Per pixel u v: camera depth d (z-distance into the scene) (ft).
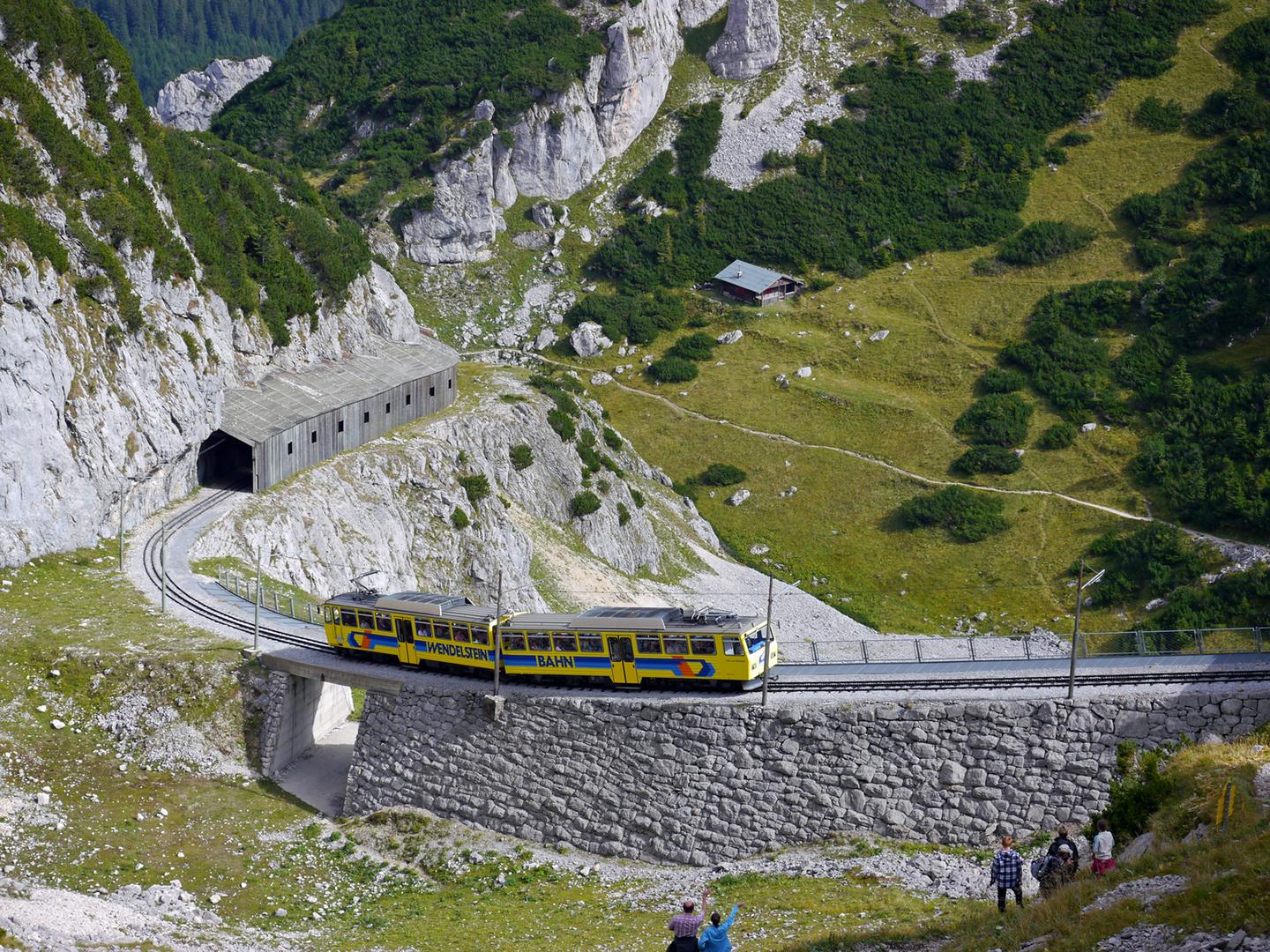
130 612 238.48
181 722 207.00
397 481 355.77
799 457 519.60
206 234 350.23
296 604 251.60
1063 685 159.22
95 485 276.82
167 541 282.15
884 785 160.56
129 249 299.58
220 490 320.09
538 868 171.32
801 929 127.75
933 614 424.05
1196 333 521.24
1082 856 135.85
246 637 225.76
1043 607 413.80
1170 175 621.31
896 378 559.38
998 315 579.48
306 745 221.46
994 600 423.64
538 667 185.68
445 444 382.22
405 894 167.12
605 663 180.45
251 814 189.78
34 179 276.00
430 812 189.16
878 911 131.23
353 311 416.67
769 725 167.43
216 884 163.94
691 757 171.42
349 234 457.68
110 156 315.78
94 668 213.05
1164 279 555.28
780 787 165.78
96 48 328.29
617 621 180.14
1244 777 116.67
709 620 176.24
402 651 199.62
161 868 166.09
